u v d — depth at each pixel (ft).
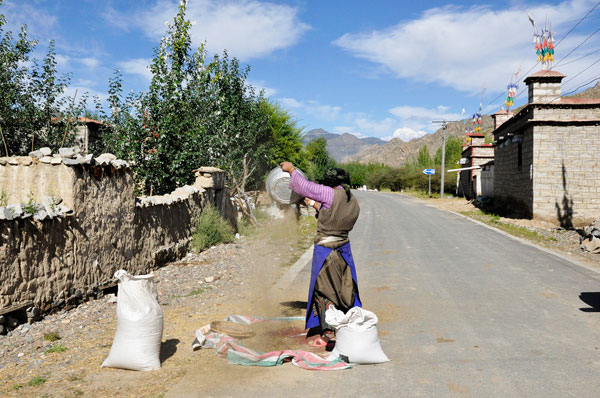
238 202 50.21
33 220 17.78
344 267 14.53
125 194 25.23
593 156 62.44
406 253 36.45
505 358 13.75
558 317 18.48
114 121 42.45
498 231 52.06
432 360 13.64
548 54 64.49
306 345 14.88
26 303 17.25
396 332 16.58
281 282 25.70
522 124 69.31
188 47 46.11
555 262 32.19
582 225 62.80
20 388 11.59
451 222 62.64
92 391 11.36
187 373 12.45
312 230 52.65
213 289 24.11
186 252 34.83
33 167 20.45
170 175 42.47
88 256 21.49
